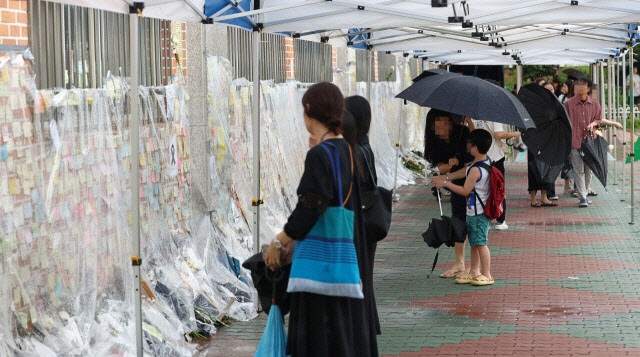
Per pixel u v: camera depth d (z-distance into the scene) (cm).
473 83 859
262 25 780
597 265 1027
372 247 597
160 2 591
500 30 1104
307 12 780
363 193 572
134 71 592
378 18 781
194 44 890
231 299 805
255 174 788
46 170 604
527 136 1161
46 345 586
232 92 979
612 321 775
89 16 675
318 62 1403
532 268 1017
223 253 895
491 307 835
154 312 699
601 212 1458
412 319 795
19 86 574
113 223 692
